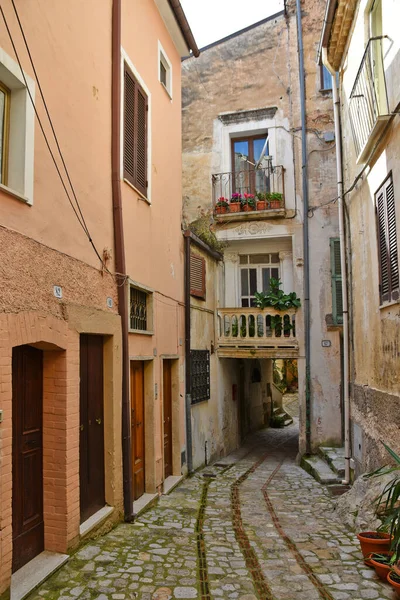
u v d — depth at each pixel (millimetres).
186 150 13758
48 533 4758
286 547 5367
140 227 7391
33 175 4395
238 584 4344
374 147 6812
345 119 9102
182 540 5543
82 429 5445
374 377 7281
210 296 12070
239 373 15242
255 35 13508
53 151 4805
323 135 12562
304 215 12422
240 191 13375
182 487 8594
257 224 12852
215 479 9539
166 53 9125
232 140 13750
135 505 6785
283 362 28328
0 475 3660
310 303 12180
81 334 5547
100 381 5996
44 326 4445
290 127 12914
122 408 6258
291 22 13188
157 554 5043
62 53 5074
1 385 3748
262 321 12844
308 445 11836
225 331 12562
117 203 6305
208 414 11438
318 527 6199
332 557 5039
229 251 13492
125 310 6367
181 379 9414
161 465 7938
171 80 9367
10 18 4121
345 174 9359
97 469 5797
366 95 6953
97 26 6043
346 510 6523
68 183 5105
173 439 9102
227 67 13711
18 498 4410
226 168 13469
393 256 6250
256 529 6098
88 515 5492
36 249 4387
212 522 6375
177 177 9641
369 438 7410
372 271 7359
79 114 5441
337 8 8016
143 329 7566
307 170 12555
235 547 5355
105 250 6016
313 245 12336
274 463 11992
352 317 8953
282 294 12242
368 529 5590
